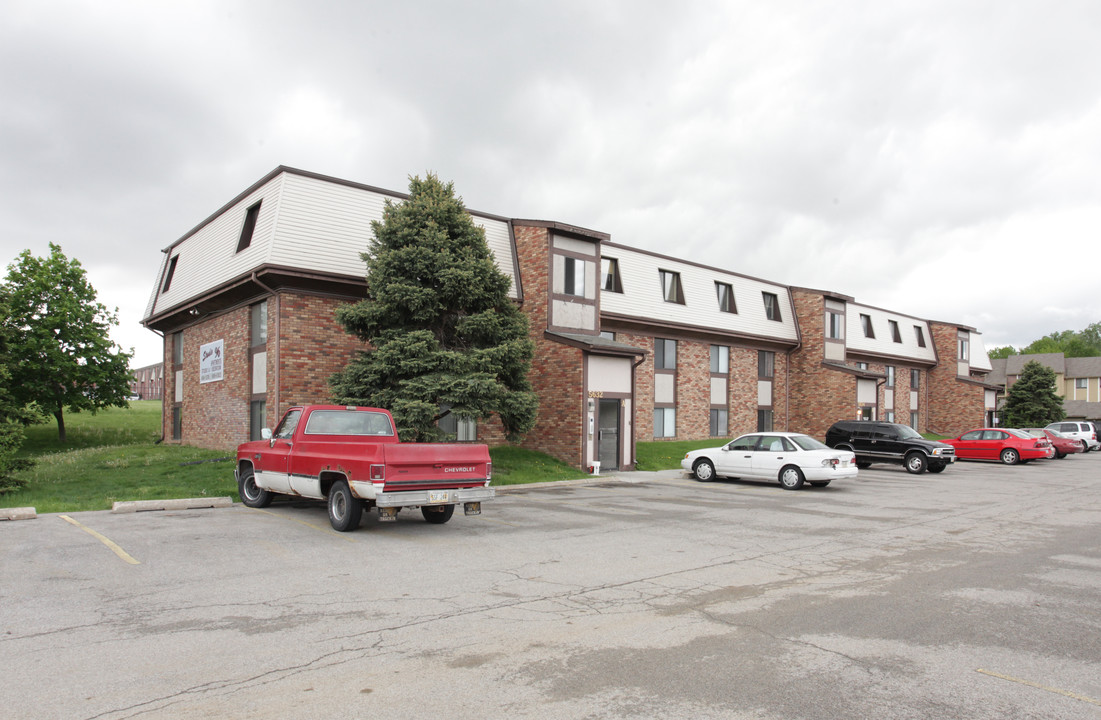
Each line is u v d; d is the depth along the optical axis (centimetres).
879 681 456
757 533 1058
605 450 2127
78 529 1009
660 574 768
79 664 474
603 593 682
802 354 3478
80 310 3159
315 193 1853
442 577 739
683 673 467
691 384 2964
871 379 3409
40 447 2956
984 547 959
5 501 1271
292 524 1069
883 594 688
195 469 1623
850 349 3788
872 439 2405
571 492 1617
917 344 4544
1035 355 7419
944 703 421
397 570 770
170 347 2602
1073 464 2812
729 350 3170
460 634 548
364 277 1853
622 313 2611
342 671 465
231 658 488
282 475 1137
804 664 486
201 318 2305
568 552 886
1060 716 404
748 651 513
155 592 666
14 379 2981
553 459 2088
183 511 1204
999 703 422
